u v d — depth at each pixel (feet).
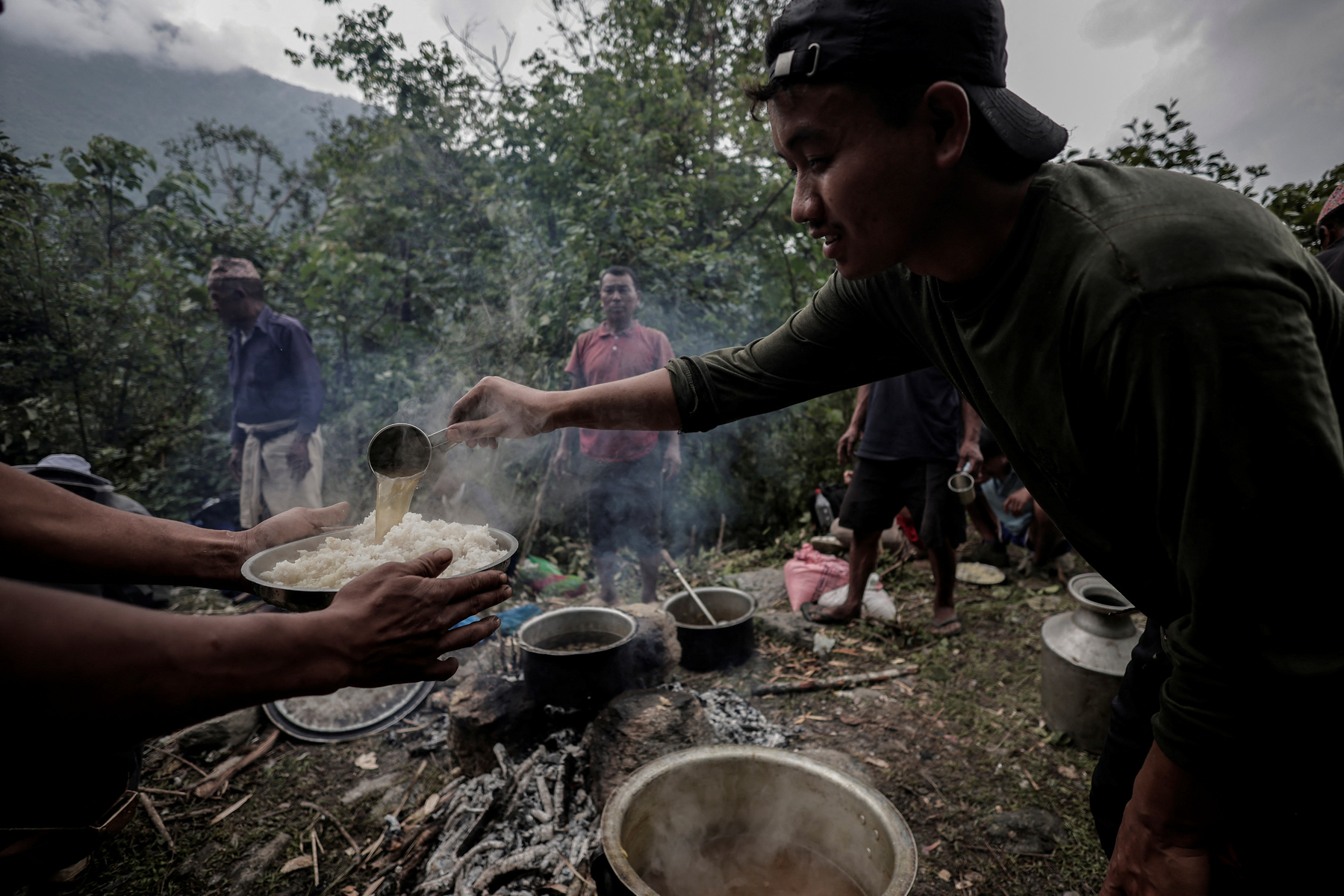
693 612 12.99
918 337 4.45
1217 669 2.75
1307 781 3.25
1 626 2.09
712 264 19.01
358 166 24.70
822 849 5.84
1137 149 13.65
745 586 15.78
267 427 14.69
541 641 10.03
